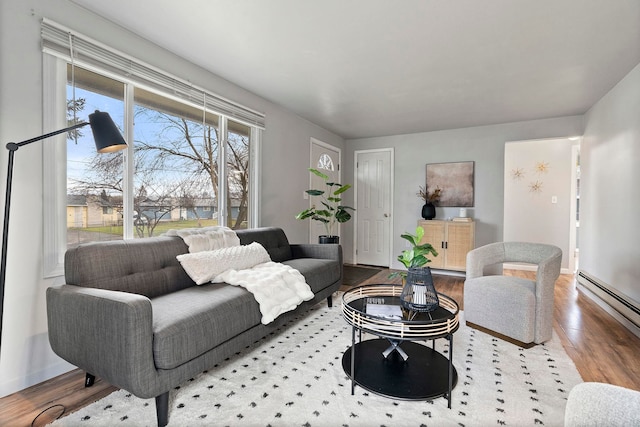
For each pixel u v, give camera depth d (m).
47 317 1.63
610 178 3.14
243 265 2.41
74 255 1.70
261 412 1.49
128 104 2.26
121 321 1.31
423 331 1.50
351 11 1.95
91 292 1.47
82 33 1.94
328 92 3.35
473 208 4.69
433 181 4.95
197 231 2.46
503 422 1.43
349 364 1.87
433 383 1.68
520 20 2.02
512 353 2.12
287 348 2.18
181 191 2.69
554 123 4.19
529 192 5.11
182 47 2.43
